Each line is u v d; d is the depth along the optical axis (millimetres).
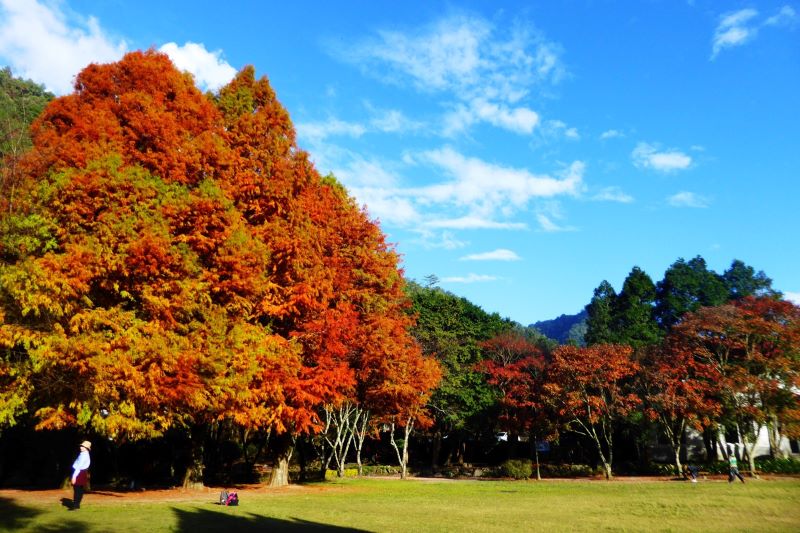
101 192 16766
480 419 46406
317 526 12398
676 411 34406
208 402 18094
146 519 12852
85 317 15836
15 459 24016
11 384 16047
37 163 18188
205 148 20172
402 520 13883
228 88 24672
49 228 16406
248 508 16109
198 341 17625
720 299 52812
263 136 22844
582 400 34625
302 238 21234
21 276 14992
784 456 35719
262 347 19359
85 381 15734
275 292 21078
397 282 28078
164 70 22203
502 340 48000
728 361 34656
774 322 32875
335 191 28281
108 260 16062
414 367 29359
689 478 31094
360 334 25344
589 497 21188
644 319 52375
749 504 17297
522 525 12969
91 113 19766
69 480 21125
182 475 30453
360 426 43250
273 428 25391
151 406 17328
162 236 16734
